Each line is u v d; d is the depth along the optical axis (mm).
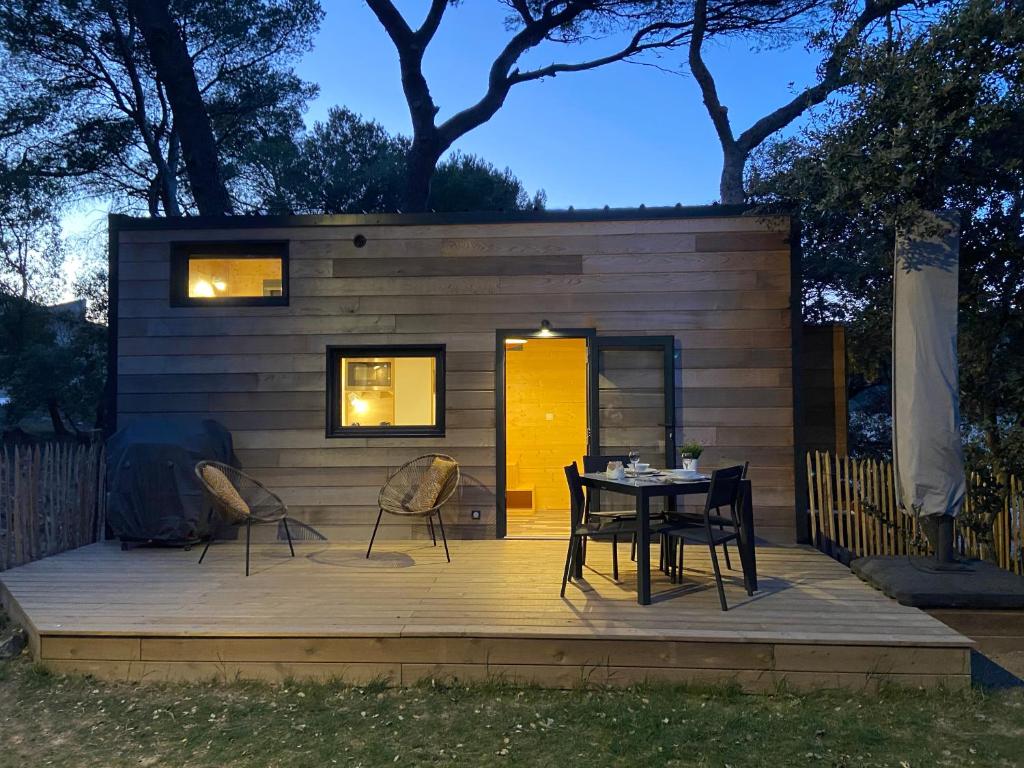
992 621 4035
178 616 3867
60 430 14781
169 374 6160
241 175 13766
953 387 4445
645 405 5941
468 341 6066
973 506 5176
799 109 11016
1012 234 4965
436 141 11508
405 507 5703
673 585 4531
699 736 3025
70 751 2969
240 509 4965
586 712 3248
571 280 6023
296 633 3588
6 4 11188
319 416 6105
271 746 2980
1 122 12078
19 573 4914
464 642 3559
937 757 2883
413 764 2834
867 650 3453
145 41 11195
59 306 13891
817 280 9086
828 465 5676
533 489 7996
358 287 6133
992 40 4512
